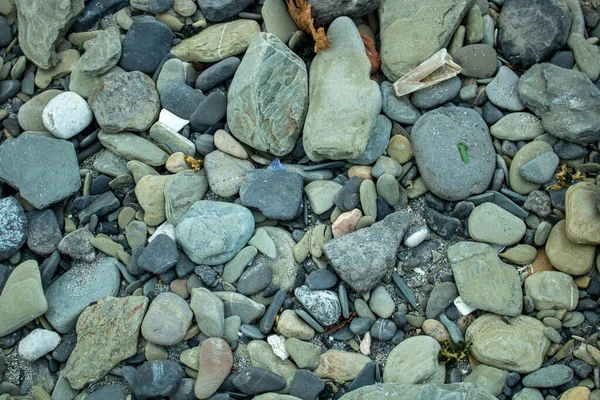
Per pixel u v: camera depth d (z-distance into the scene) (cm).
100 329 86
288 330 86
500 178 90
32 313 86
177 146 92
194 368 85
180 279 88
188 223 88
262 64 89
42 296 86
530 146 90
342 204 89
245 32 93
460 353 86
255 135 90
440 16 92
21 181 90
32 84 95
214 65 92
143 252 88
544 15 92
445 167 88
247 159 92
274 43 90
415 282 89
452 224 89
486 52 92
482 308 87
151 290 88
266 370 85
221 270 89
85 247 89
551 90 90
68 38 96
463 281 87
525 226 89
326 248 87
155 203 90
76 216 91
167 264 87
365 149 90
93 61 93
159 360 85
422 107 92
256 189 89
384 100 92
